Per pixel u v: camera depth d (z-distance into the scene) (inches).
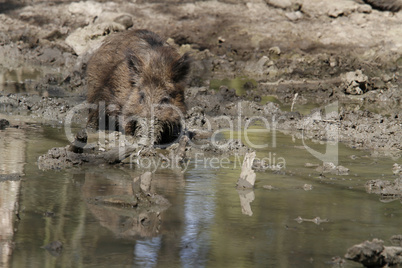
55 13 2859.3
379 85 2063.2
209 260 630.5
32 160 1035.3
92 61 1482.5
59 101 1643.7
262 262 631.2
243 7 2851.9
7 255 627.2
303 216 790.5
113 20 2605.8
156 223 742.5
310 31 2647.6
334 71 2260.1
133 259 626.5
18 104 1590.8
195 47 2564.0
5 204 787.4
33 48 2620.6
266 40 2591.0
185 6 2851.9
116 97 1321.4
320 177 1007.6
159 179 959.0
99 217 755.4
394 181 967.6
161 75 1269.7
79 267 601.6
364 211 821.9
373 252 634.2
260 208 818.8
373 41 2578.7
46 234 689.0
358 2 2837.1
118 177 954.7
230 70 2335.1
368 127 1423.5
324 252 665.6
